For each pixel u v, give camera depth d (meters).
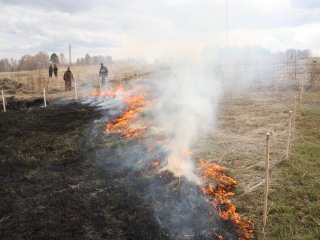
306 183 7.89
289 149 10.20
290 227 6.24
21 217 6.81
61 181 8.63
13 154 10.98
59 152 11.10
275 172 8.57
